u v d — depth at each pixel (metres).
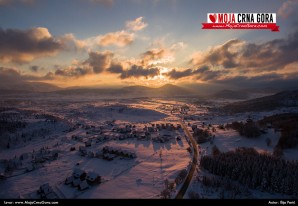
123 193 82.44
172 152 138.88
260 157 104.56
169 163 116.38
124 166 114.56
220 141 158.25
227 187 80.44
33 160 127.75
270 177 83.62
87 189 87.19
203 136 166.62
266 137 154.12
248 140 154.88
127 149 149.12
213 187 82.75
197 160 119.12
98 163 120.75
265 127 174.50
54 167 116.25
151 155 133.62
